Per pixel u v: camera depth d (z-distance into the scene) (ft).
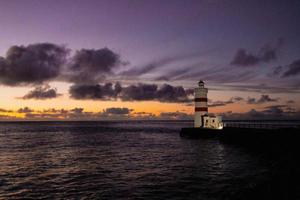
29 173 94.38
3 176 89.76
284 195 55.16
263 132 139.74
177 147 165.68
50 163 114.21
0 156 135.74
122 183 79.36
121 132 360.69
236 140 160.45
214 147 158.40
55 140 232.32
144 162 114.42
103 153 144.56
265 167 96.12
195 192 69.05
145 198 65.46
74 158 127.44
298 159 89.30
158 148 164.45
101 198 65.98
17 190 73.31
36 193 70.54
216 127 197.47
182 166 103.86
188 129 225.15
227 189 70.33
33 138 258.37
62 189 73.97
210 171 93.25
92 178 86.02
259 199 56.54
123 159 123.24
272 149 123.65
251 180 77.97
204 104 203.72
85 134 318.04
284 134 122.21
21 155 138.92
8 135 307.17
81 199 65.46
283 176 68.39
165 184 77.30
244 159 115.24
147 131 386.11
